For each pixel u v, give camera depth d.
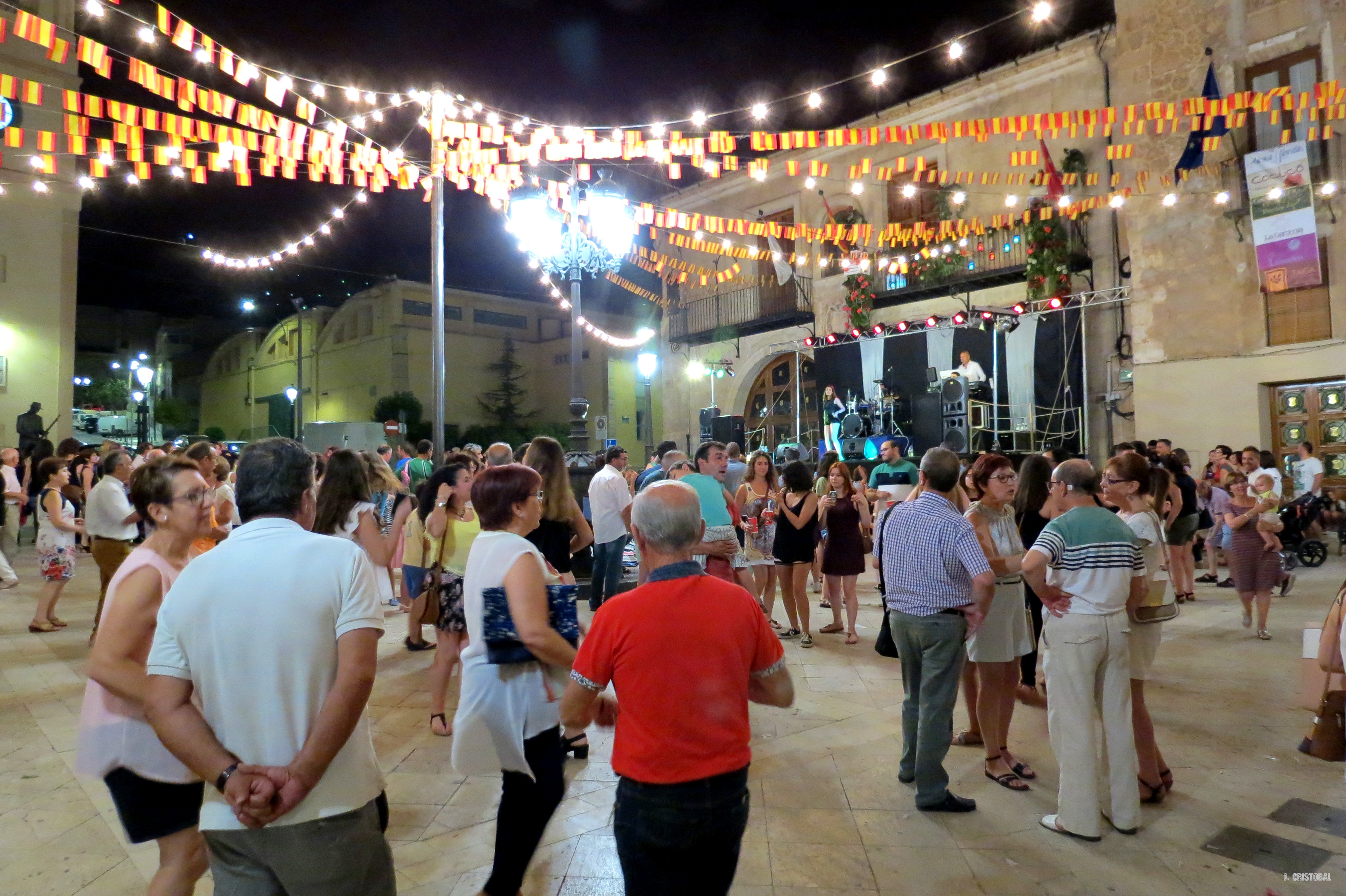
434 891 3.03
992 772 4.09
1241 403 12.38
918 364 16.55
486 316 34.66
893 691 5.61
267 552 1.91
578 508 4.89
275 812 1.75
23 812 3.71
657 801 2.00
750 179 20.28
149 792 2.30
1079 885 3.08
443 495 4.82
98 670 2.17
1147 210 13.35
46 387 17.25
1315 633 3.32
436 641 5.88
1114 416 14.62
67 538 7.53
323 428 16.77
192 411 48.62
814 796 3.89
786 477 6.93
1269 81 12.33
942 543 3.66
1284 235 11.80
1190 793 3.90
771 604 7.69
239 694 1.83
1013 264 15.58
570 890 3.05
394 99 7.83
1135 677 3.77
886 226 17.61
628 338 32.84
